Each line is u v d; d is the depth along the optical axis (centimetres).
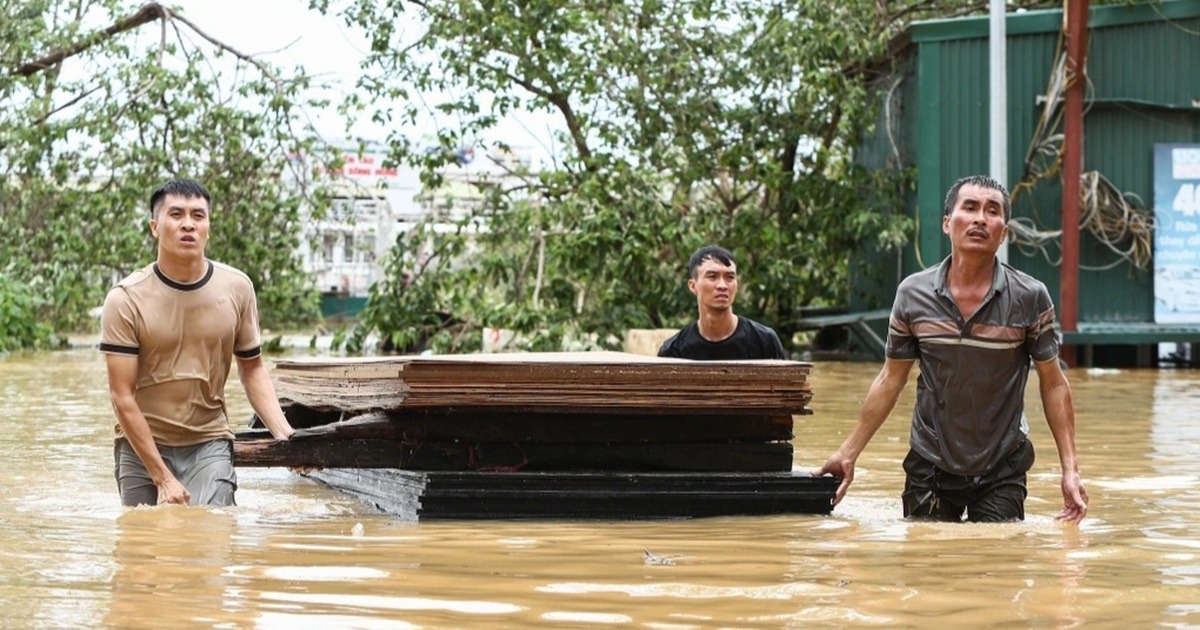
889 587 368
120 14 1953
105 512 523
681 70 1917
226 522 498
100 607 330
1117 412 1058
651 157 1927
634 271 1823
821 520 525
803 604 344
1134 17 1780
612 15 1923
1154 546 450
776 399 549
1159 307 1772
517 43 1861
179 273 580
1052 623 324
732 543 454
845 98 1894
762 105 1991
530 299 1869
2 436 841
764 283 2003
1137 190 1794
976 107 1809
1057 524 512
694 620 324
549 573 388
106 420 955
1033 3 2052
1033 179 1789
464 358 549
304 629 309
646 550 435
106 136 1881
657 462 549
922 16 2098
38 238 2005
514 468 539
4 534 455
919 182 1820
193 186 584
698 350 734
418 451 539
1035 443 829
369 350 2167
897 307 550
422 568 394
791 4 1981
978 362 535
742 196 2123
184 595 346
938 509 545
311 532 474
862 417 561
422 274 1842
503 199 1905
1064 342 1731
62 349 2095
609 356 592
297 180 1980
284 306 2027
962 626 320
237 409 1062
